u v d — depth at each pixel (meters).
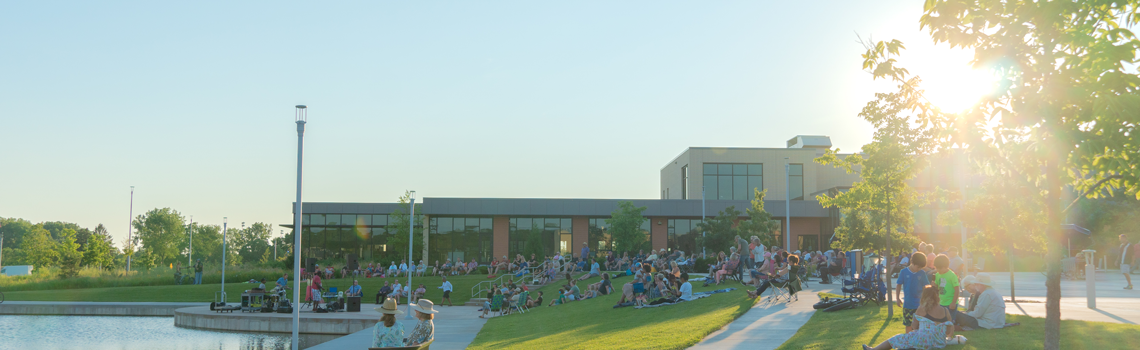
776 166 55.06
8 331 26.69
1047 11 6.01
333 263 49.47
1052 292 6.79
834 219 48.34
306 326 25.39
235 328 26.31
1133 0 5.96
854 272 25.72
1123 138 5.85
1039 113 6.02
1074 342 9.87
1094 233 34.44
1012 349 9.30
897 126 13.71
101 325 28.56
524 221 51.25
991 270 35.00
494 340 17.59
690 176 54.69
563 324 19.88
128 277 48.31
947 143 7.34
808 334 12.19
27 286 44.81
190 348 22.27
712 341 12.29
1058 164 6.52
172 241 79.38
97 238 63.50
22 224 154.38
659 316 18.17
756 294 18.58
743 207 50.81
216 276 47.34
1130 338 9.99
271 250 131.00
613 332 15.82
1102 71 5.69
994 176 8.05
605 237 51.25
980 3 6.62
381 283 39.69
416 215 49.38
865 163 14.40
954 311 10.49
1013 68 6.31
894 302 15.45
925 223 43.25
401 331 9.30
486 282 37.44
